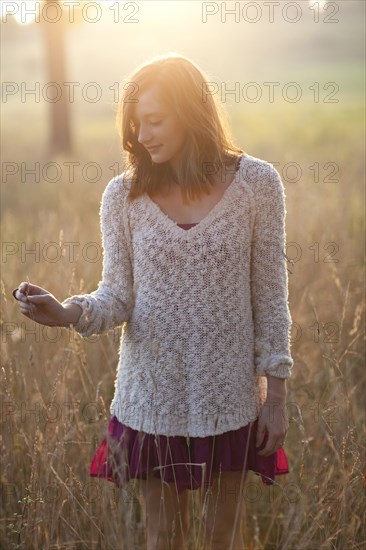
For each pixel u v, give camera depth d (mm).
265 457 2371
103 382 3312
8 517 2791
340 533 2635
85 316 2172
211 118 2188
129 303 2320
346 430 2881
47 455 2670
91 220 5734
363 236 4672
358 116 14906
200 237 2188
